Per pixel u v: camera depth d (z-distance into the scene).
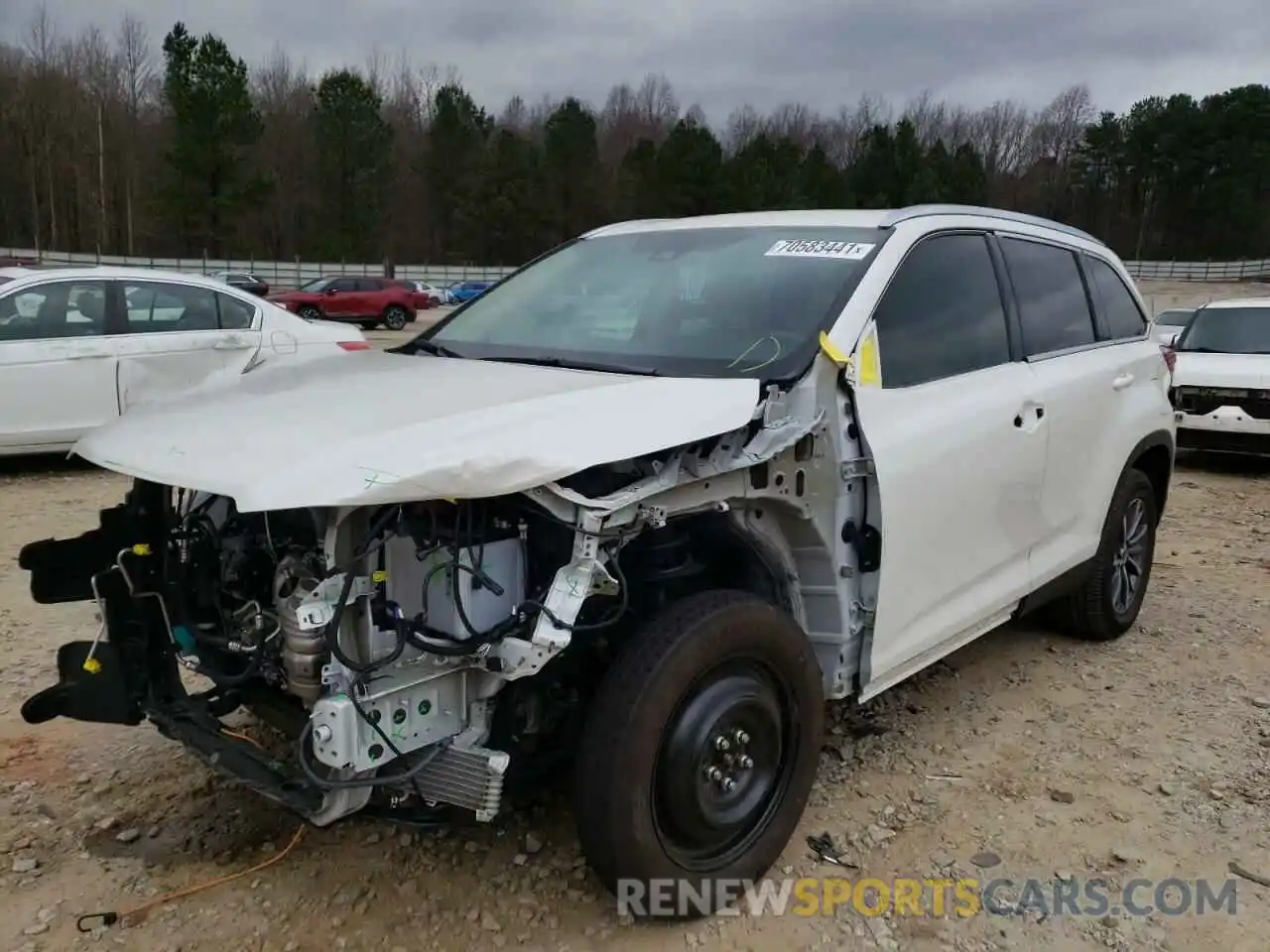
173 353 8.63
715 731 2.85
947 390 3.66
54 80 71.12
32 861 3.15
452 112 73.69
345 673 2.42
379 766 2.48
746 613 2.87
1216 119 89.62
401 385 3.06
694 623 2.76
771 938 2.88
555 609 2.48
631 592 3.07
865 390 3.27
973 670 4.79
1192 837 3.42
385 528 2.49
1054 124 104.12
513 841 3.29
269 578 2.85
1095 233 95.88
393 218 73.50
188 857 3.20
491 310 4.11
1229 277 81.19
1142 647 5.14
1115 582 5.09
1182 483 9.69
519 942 2.83
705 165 69.75
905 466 3.35
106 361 8.34
